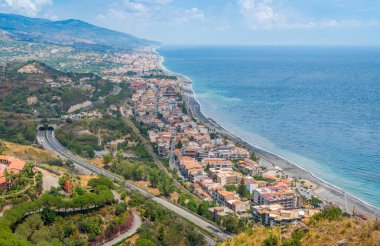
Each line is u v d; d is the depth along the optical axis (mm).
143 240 151500
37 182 179625
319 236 81750
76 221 156625
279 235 92312
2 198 161000
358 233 75375
